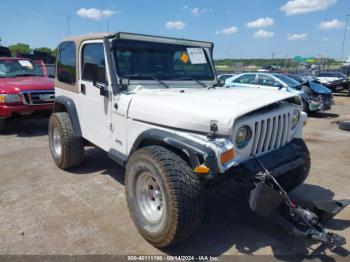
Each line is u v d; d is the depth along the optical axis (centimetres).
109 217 382
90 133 459
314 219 304
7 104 752
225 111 294
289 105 364
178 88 420
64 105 502
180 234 292
